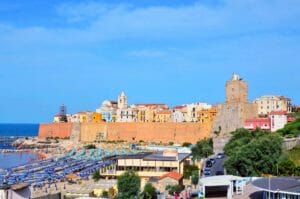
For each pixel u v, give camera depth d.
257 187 93.75
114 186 153.38
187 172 173.88
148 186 134.75
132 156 189.50
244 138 197.38
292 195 87.25
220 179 115.75
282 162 130.88
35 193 148.50
